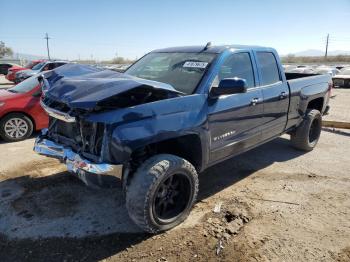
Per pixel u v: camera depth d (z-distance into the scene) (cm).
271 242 346
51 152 387
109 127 323
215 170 539
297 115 582
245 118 449
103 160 329
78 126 359
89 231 364
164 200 359
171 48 509
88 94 335
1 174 513
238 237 354
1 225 373
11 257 322
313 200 439
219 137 413
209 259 320
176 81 420
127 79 361
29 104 711
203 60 430
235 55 450
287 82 543
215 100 400
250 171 537
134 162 359
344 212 409
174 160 349
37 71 1880
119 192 454
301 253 329
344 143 704
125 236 356
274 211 408
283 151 640
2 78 2752
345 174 529
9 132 703
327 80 667
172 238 352
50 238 351
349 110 1147
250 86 468
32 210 406
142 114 334
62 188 464
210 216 395
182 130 360
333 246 341
